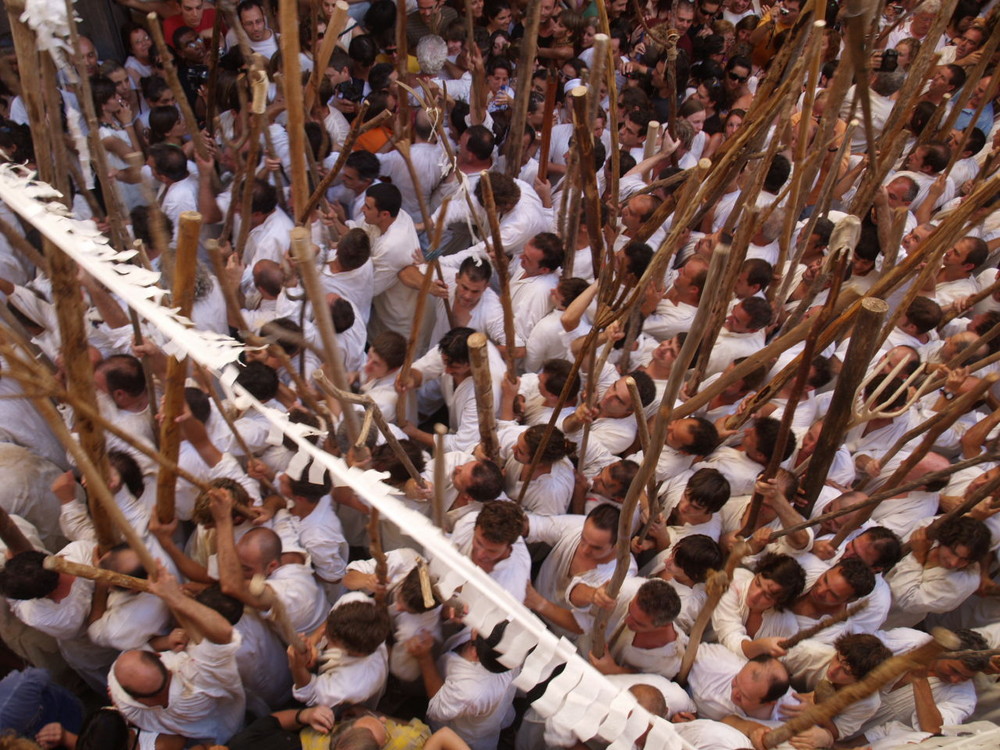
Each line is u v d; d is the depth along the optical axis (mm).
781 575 3662
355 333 5195
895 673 2115
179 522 4363
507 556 3779
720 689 3713
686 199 4164
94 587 3658
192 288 2619
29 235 5047
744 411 4375
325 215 5609
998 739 2285
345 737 3244
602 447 4594
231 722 3713
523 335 5414
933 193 6406
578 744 3432
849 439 4805
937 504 4492
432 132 6250
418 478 3756
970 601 4523
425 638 3664
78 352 2811
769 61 8922
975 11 9055
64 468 4637
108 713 3213
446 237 6082
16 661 3842
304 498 3939
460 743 3367
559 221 5613
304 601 3852
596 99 4469
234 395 2430
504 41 7996
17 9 2398
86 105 3482
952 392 4250
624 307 3596
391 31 7781
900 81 7320
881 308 3180
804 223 5910
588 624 4020
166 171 5727
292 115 3773
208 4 7691
